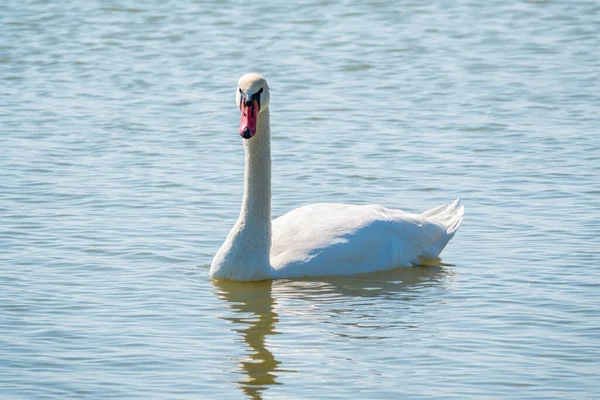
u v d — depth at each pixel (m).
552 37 33.00
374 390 11.44
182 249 16.36
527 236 16.78
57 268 15.36
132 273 15.28
